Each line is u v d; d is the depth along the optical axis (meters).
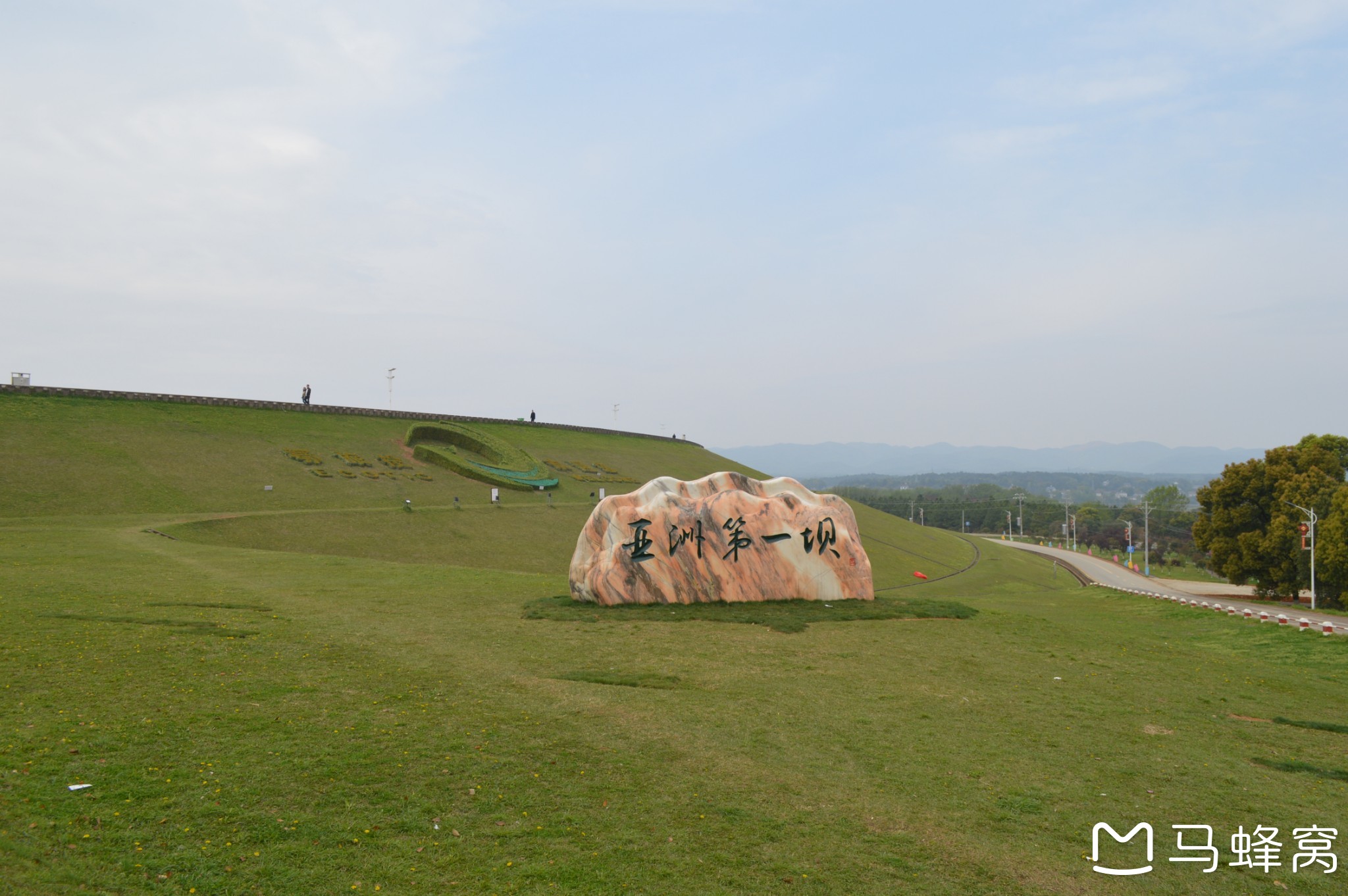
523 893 8.55
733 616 24.61
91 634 17.42
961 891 9.16
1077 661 21.67
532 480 72.88
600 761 12.23
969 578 70.44
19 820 9.06
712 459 124.88
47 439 54.84
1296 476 57.50
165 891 8.10
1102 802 11.93
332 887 8.44
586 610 24.59
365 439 74.06
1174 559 128.75
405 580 29.27
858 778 12.23
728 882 9.02
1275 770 13.77
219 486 54.19
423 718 13.48
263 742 11.94
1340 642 26.00
